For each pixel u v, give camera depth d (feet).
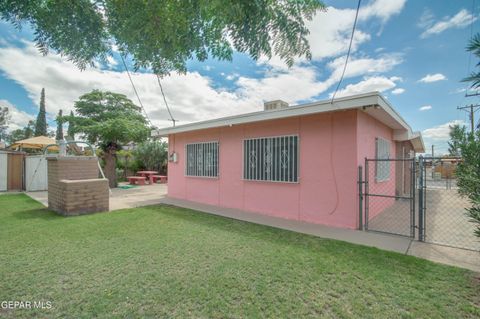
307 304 7.64
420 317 7.02
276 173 20.54
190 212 21.53
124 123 37.78
